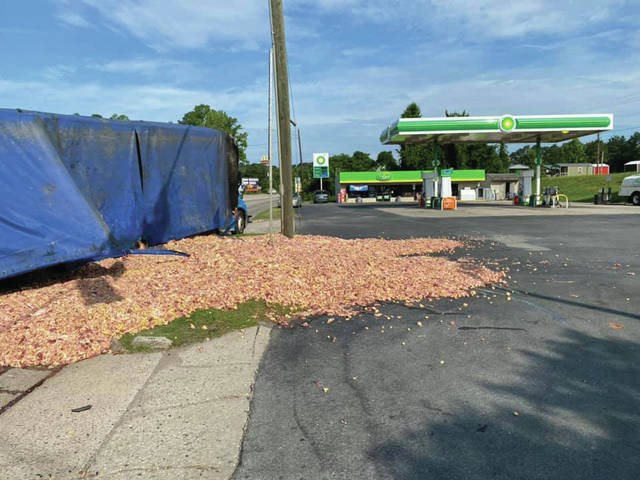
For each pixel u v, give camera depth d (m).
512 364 4.25
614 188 53.66
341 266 8.07
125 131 8.77
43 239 6.35
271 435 3.10
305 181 88.38
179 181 10.26
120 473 2.70
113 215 8.43
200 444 2.99
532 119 30.03
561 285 7.47
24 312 5.18
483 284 7.55
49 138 7.23
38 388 3.78
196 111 72.75
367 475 2.66
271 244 9.35
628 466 2.70
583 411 3.36
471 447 2.92
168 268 7.18
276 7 10.66
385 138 36.53
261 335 5.05
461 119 29.89
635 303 6.29
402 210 32.97
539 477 2.61
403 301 6.48
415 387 3.80
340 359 4.42
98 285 6.21
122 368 4.16
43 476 2.67
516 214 25.47
